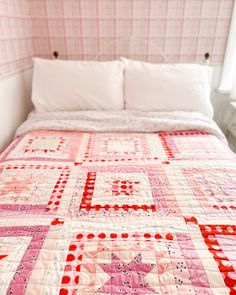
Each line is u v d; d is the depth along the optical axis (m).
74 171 1.22
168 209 0.97
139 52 2.12
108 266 0.74
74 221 0.91
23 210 0.97
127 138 1.56
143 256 0.77
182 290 0.67
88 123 1.68
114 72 1.87
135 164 1.29
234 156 1.38
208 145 1.46
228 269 0.73
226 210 0.97
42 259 0.76
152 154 1.38
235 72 2.05
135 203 1.00
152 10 1.97
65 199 1.03
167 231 0.87
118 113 1.77
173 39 2.06
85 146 1.46
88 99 1.82
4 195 1.04
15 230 0.87
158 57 2.13
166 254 0.78
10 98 1.78
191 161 1.30
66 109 1.84
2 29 1.62
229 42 2.03
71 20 2.02
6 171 1.21
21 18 1.89
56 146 1.45
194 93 1.81
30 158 1.32
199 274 0.72
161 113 1.75
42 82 1.83
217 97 2.23
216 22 2.00
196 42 2.07
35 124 1.66
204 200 1.02
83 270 0.73
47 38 2.09
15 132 1.82
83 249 0.79
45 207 0.98
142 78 1.84
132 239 0.83
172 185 1.11
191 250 0.79
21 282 0.69
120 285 0.69
